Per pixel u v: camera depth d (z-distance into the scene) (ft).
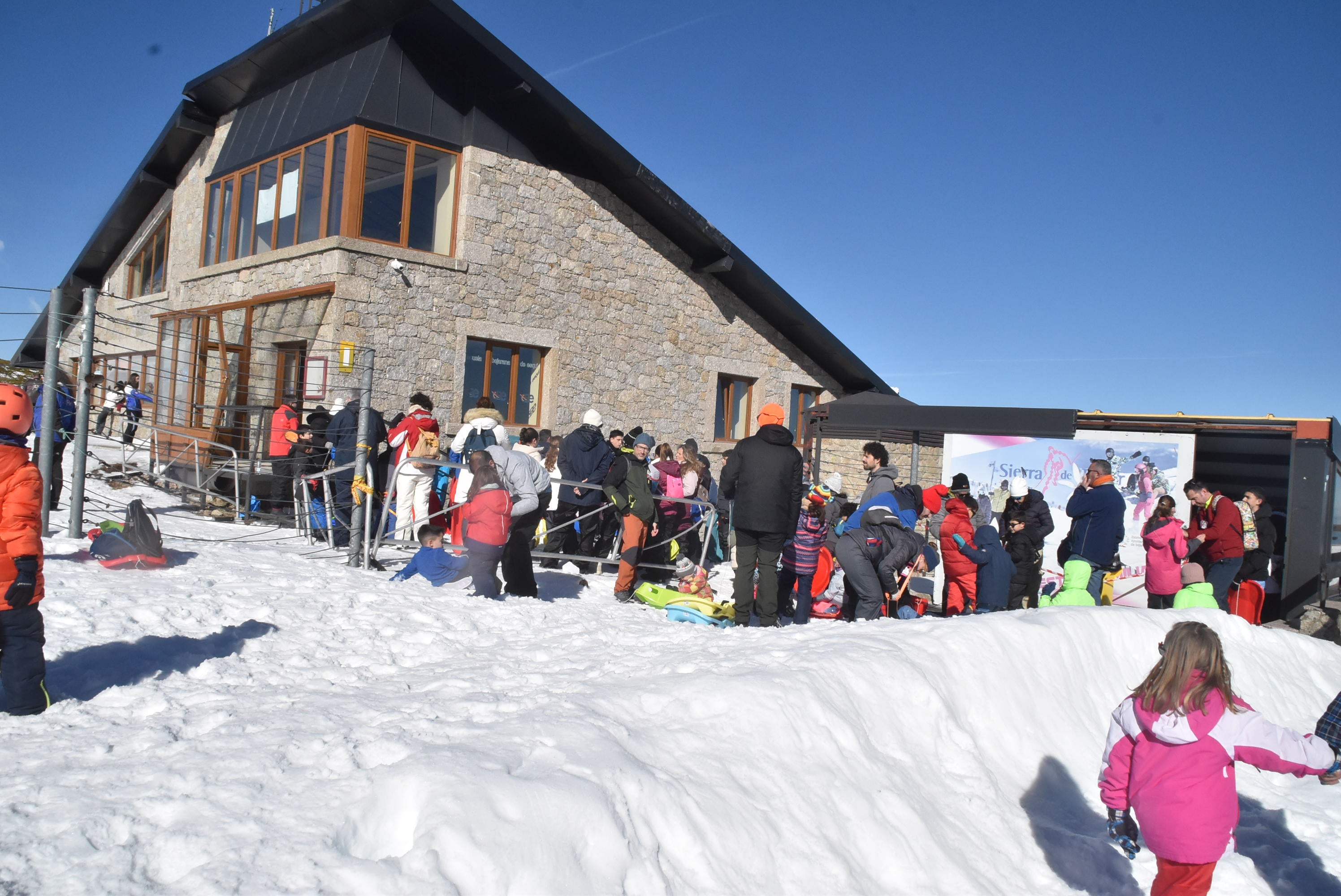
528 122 45.78
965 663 17.57
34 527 11.57
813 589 28.07
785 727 12.62
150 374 54.95
